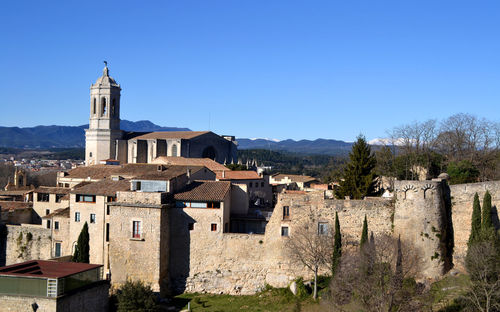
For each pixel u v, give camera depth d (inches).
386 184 4498.0
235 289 3107.8
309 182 6417.3
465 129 4591.5
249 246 3125.0
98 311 2647.6
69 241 3607.3
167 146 7150.6
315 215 3061.0
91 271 2630.4
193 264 3191.4
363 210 3009.4
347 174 3831.2
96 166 4894.2
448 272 2847.0
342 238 3014.3
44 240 3750.0
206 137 7298.2
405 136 4766.2
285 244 3073.3
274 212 3112.7
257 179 5036.9
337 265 2795.3
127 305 2694.4
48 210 4279.0
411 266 2549.2
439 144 4635.8
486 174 3971.5
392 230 2930.6
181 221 3213.6
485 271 2362.2
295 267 3038.9
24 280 2363.4
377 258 2544.3
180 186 3452.3
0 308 2358.5
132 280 3100.4
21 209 4227.4
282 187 5378.9
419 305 2444.6
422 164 4301.2
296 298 2849.4
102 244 3462.1
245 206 3489.2
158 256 3078.2
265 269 3093.0
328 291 2738.7
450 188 2977.4
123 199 3179.1
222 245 3159.5
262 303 2869.1
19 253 3804.1
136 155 7214.6
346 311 2469.2
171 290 3186.5
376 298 2367.1
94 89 7549.2
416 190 2876.5
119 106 7662.4
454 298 2554.1
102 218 3476.9
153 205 3088.1
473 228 2785.4
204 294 3127.5
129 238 3129.9
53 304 2305.6
